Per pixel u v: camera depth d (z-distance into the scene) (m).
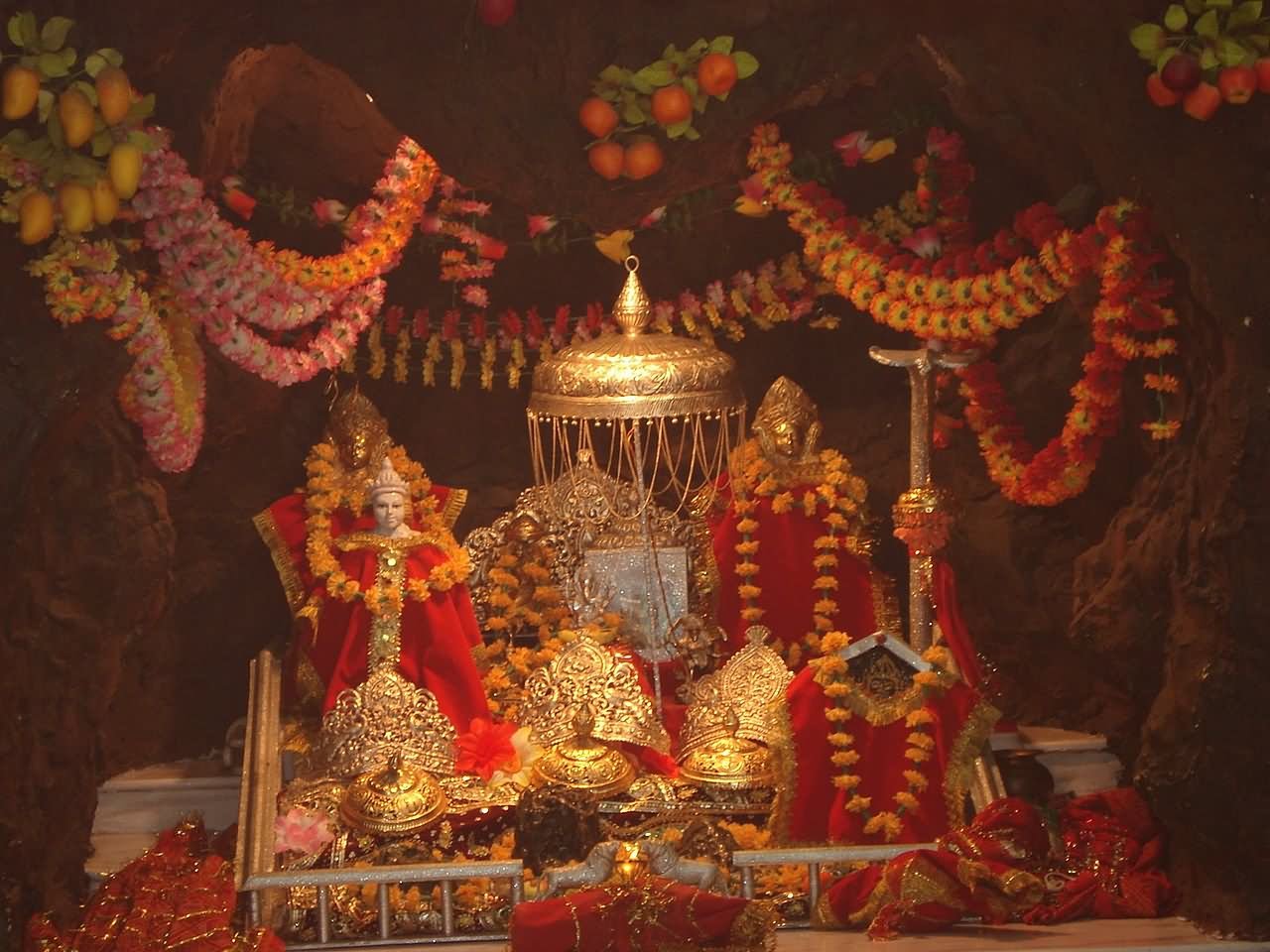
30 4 5.43
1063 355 7.00
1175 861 5.98
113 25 5.64
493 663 6.87
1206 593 5.66
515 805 5.99
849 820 6.00
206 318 6.06
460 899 5.83
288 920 5.68
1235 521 5.52
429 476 7.82
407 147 6.70
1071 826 6.07
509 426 7.88
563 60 5.79
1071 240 6.02
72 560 5.88
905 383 7.70
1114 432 6.44
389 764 6.04
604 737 6.20
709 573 7.02
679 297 7.53
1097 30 5.73
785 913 5.79
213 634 7.43
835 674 6.06
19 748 5.54
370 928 5.70
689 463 7.80
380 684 6.25
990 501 7.35
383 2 5.86
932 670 6.07
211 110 6.50
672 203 7.03
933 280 6.52
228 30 6.13
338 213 6.84
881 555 7.64
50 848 5.83
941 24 5.85
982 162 7.30
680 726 6.64
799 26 5.82
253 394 7.25
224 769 6.89
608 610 7.01
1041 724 7.29
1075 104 5.80
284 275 6.40
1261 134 5.59
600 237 7.03
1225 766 5.56
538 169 5.89
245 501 7.48
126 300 5.55
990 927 5.74
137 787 6.73
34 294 5.48
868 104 7.36
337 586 6.51
